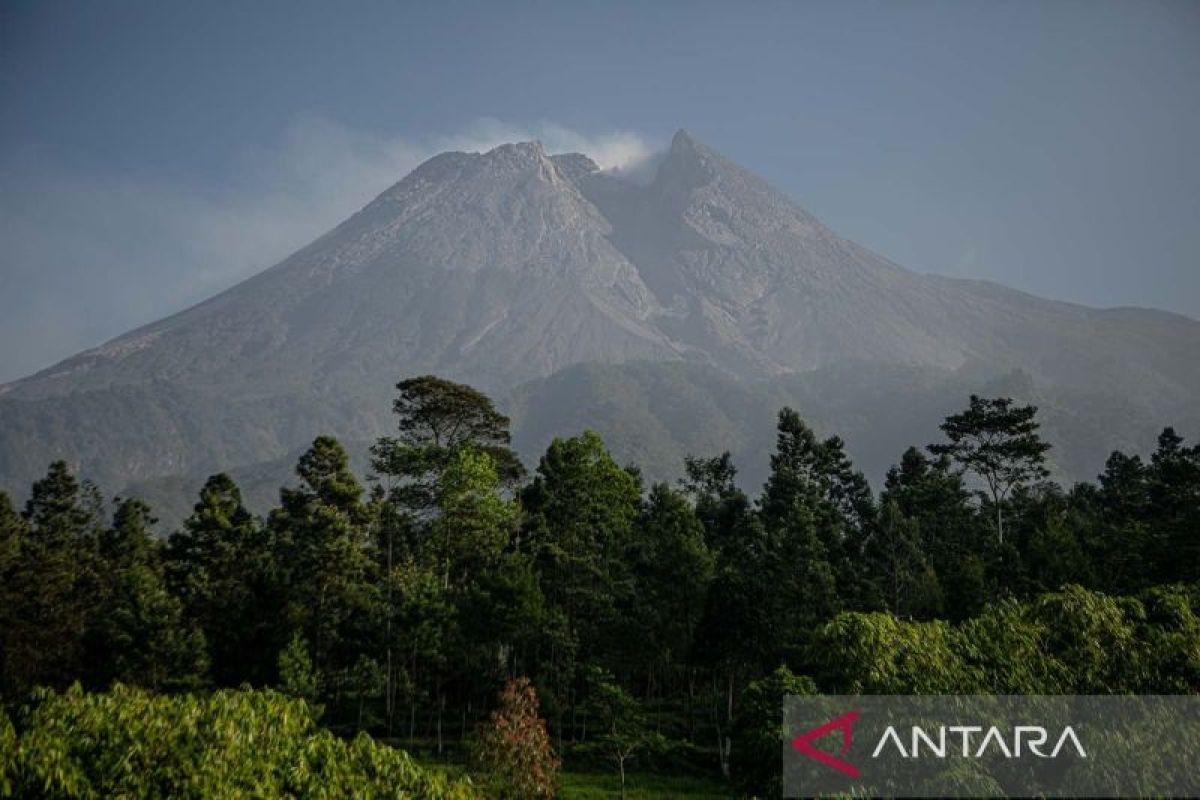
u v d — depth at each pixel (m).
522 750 32.72
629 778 43.41
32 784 13.06
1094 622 21.45
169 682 46.81
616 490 56.03
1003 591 48.00
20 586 50.78
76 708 14.69
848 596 51.94
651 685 56.91
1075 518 64.19
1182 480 58.59
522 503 60.56
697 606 49.81
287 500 60.22
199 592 53.88
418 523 62.19
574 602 53.09
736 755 31.59
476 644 48.19
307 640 51.50
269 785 14.77
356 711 52.19
